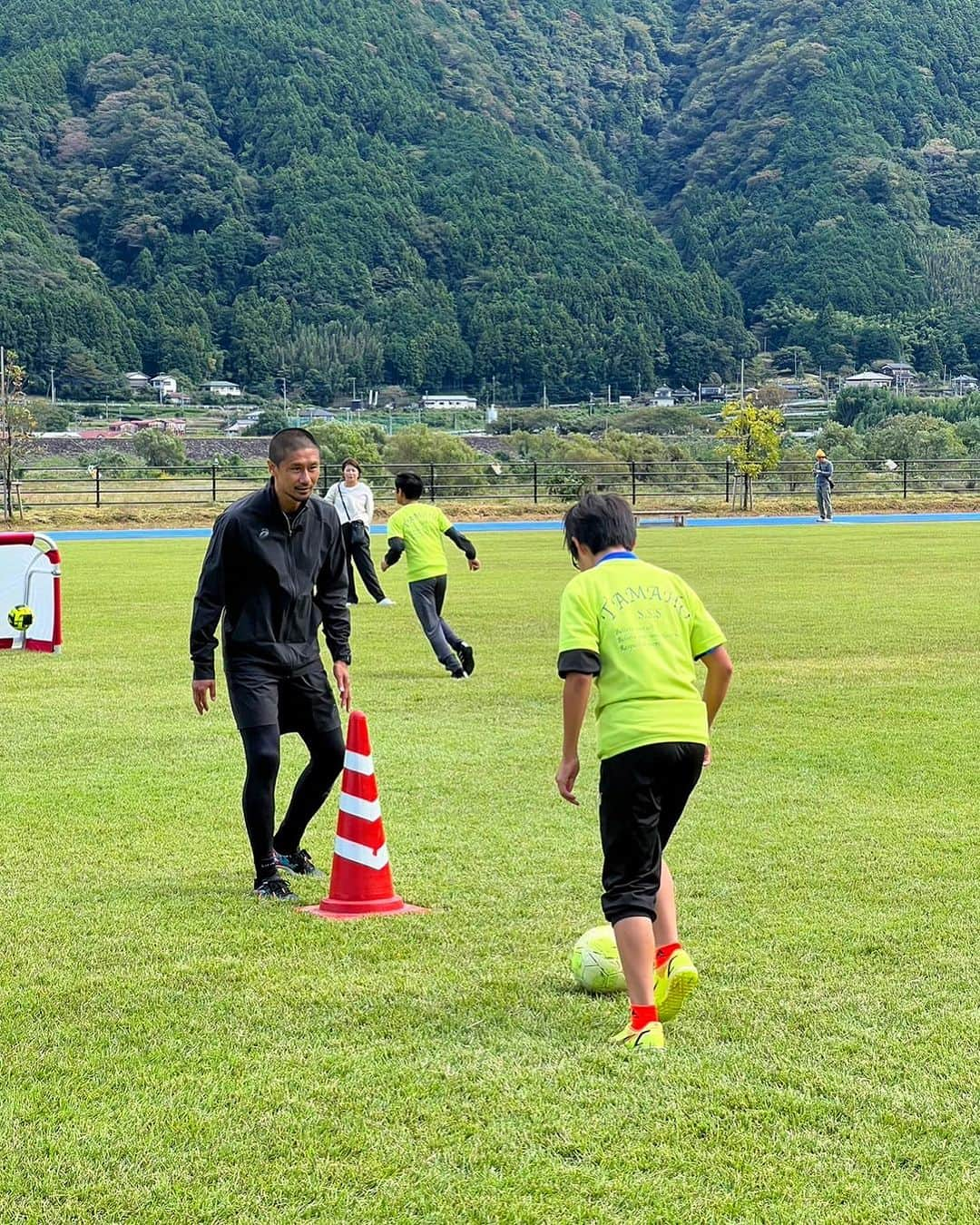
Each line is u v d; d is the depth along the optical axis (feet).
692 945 18.17
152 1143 12.76
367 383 493.36
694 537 114.42
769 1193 11.78
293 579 20.98
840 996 16.30
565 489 161.99
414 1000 16.30
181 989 16.72
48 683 40.83
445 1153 12.51
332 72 652.48
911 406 368.68
